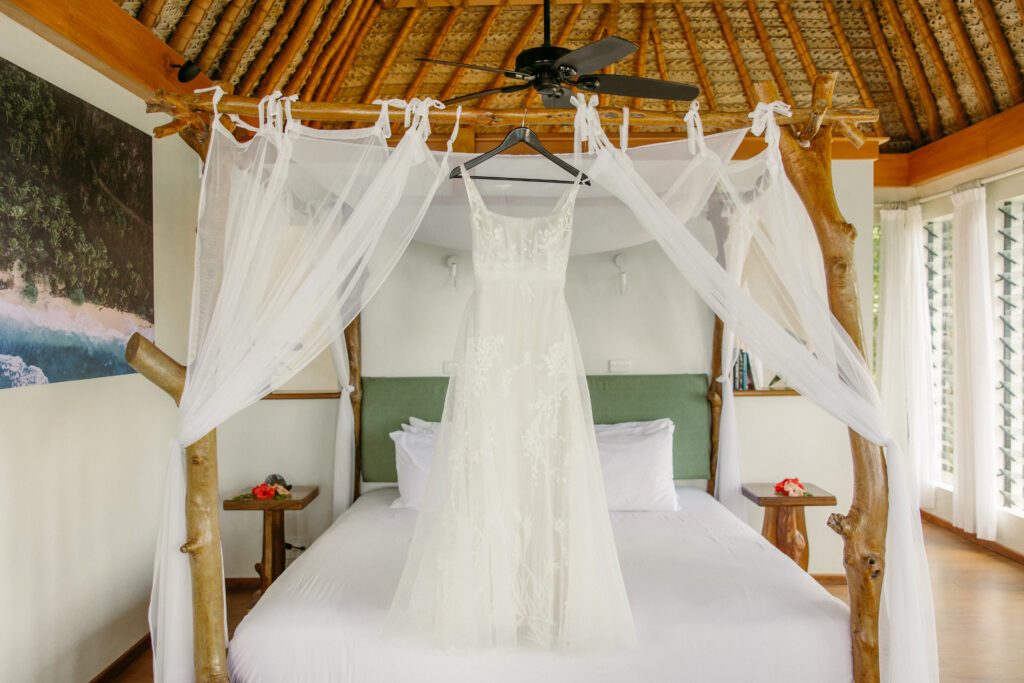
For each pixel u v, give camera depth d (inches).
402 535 127.4
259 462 168.7
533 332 96.0
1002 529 189.9
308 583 104.1
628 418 166.7
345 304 102.0
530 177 114.6
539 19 175.9
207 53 140.8
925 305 220.5
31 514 102.3
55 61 106.2
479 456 92.3
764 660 91.2
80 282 111.0
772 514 155.3
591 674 89.5
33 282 100.0
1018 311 191.8
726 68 184.7
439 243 148.0
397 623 89.9
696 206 102.0
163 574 91.6
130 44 119.3
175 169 144.9
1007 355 195.5
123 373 123.4
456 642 87.7
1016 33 162.4
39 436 104.1
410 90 187.2
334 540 125.0
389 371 168.1
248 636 91.7
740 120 95.0
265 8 142.2
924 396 221.0
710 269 92.4
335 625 92.0
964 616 148.0
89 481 116.6
